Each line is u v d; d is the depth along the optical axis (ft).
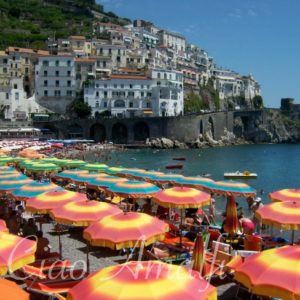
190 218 91.61
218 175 258.37
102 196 111.86
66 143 411.95
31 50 550.77
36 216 92.84
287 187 209.77
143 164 311.88
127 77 521.65
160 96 527.40
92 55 592.19
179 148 488.44
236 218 74.64
